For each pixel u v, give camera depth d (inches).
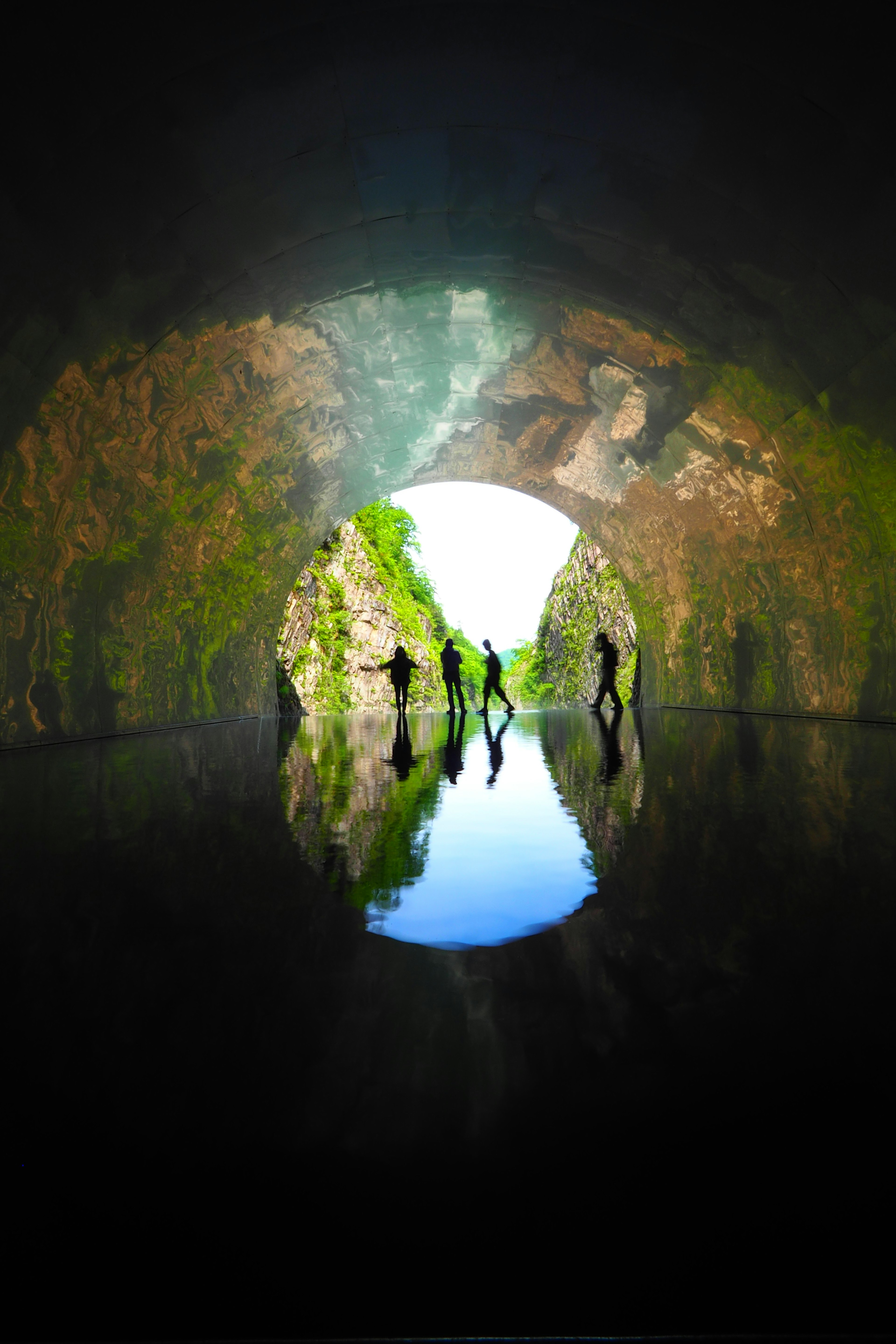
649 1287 41.7
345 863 138.8
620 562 911.0
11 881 126.8
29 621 402.3
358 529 1625.2
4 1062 66.3
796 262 335.0
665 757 314.0
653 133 298.7
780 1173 50.4
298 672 1293.1
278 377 496.7
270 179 317.7
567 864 134.9
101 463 427.5
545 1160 52.2
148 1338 39.1
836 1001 75.6
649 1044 67.7
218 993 80.4
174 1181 50.9
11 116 253.4
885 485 395.2
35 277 309.0
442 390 597.6
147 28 242.5
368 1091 61.0
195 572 622.8
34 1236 46.0
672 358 463.5
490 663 783.1
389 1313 40.6
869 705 447.5
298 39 256.7
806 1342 38.3
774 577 559.8
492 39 261.1
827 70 251.1
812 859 132.3
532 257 398.6
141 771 293.6
